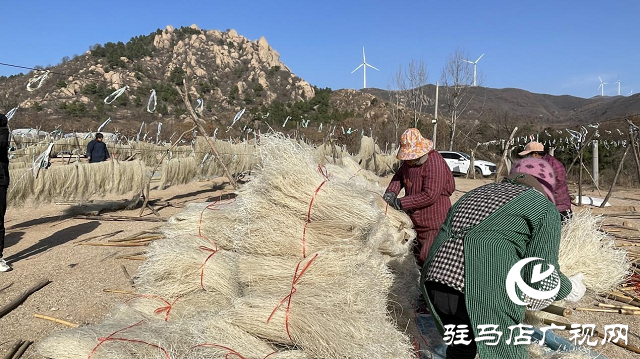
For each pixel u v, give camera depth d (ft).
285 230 11.23
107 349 9.63
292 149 11.88
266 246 11.28
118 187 30.99
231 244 13.09
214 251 12.83
